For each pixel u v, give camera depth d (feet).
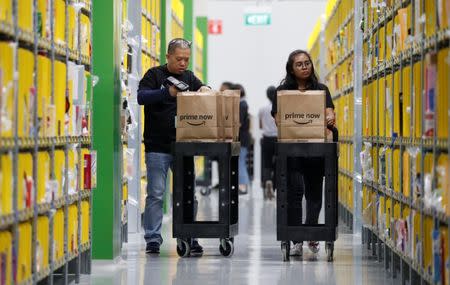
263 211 74.43
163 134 44.52
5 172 25.41
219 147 42.19
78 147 36.11
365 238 49.49
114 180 41.27
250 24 123.44
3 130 24.85
